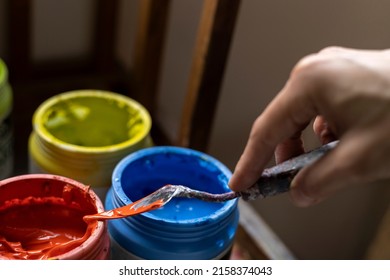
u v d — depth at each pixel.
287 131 0.43
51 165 0.71
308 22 0.82
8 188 0.60
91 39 1.21
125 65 1.23
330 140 0.50
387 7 0.71
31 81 1.12
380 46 0.73
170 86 1.15
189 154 0.70
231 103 1.01
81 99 0.82
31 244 0.60
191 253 0.60
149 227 0.59
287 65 0.87
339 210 0.86
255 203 1.02
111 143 0.85
